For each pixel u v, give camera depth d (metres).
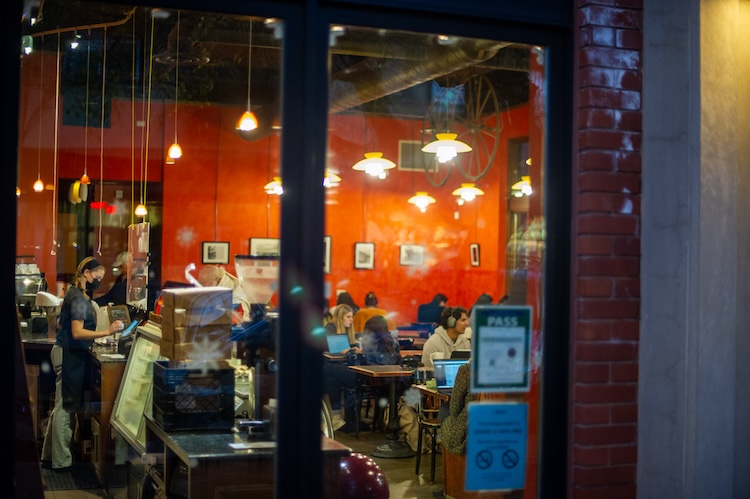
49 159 10.90
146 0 3.69
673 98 4.18
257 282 4.89
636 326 4.13
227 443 4.83
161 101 12.17
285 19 3.83
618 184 4.10
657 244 4.15
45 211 10.64
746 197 4.59
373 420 7.39
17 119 3.47
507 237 5.02
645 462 4.14
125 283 9.44
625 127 4.11
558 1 4.15
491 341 4.27
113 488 6.35
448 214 13.79
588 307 4.06
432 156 13.12
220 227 13.14
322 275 3.88
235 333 5.18
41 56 8.45
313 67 3.83
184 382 5.13
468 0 4.02
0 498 3.46
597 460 4.07
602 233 4.07
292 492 3.88
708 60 4.21
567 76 4.18
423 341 9.86
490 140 9.09
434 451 6.88
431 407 7.22
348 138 12.33
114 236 12.36
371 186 14.30
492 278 5.39
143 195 12.45
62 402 6.85
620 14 4.13
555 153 4.20
